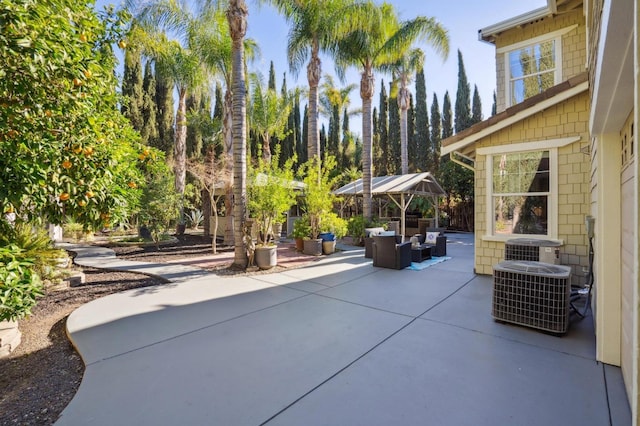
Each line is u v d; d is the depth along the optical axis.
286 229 17.05
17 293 2.41
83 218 3.36
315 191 10.84
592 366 3.11
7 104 2.44
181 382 2.88
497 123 6.50
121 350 3.53
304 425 2.31
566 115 6.02
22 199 2.62
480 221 7.14
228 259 9.66
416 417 2.39
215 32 11.93
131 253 10.78
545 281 3.90
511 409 2.47
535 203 6.59
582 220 5.87
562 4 7.52
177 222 16.08
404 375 2.97
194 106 22.92
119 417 2.40
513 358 3.28
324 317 4.52
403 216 13.27
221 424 2.32
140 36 11.61
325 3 11.83
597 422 2.31
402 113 19.66
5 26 2.10
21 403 2.65
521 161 6.71
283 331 4.04
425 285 6.28
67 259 7.09
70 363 3.38
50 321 4.64
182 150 15.23
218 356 3.38
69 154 2.90
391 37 12.54
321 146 30.91
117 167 3.48
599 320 3.19
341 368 3.10
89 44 3.11
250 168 9.30
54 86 2.64
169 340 3.79
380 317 4.50
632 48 1.59
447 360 3.25
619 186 3.09
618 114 2.58
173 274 7.42
